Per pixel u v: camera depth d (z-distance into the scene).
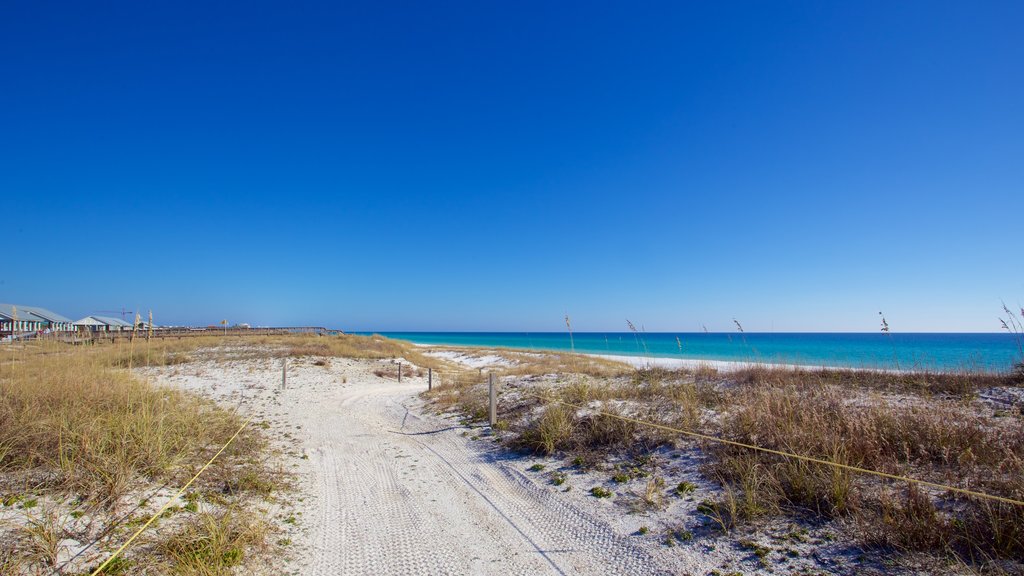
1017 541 3.85
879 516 4.57
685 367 14.21
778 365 13.21
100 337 28.38
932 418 6.48
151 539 4.30
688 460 6.62
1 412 6.71
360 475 7.42
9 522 4.23
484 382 16.33
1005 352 41.00
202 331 43.44
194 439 7.61
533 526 5.40
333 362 25.59
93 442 5.94
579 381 12.41
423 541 5.02
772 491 5.25
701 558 4.39
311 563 4.46
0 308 43.16
